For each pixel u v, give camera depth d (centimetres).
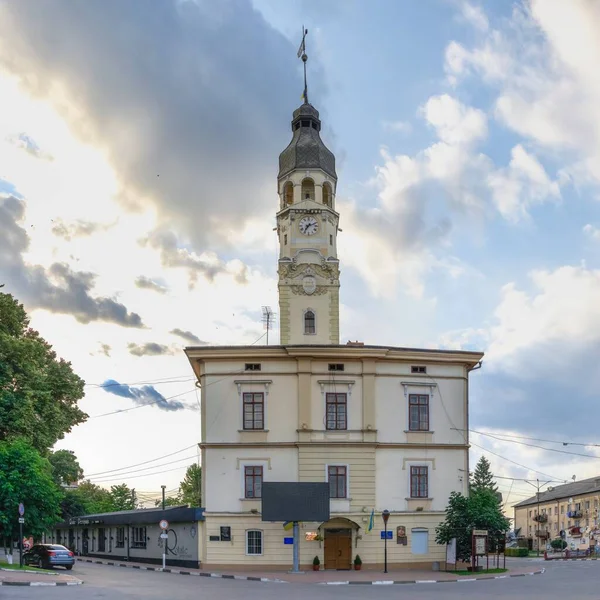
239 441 4991
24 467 4422
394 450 5047
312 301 5994
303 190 6256
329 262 6041
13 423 4706
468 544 4759
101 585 3397
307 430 4969
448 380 5234
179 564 5081
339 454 4975
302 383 5038
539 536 12481
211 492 4928
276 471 4953
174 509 5116
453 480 5091
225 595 2992
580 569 5041
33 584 3294
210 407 5041
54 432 5188
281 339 5944
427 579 4128
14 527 4353
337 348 5062
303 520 4547
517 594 3114
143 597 2828
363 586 3722
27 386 4872
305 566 4809
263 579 4128
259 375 5066
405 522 4956
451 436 5153
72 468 7925
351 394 5072
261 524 4878
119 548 6000
